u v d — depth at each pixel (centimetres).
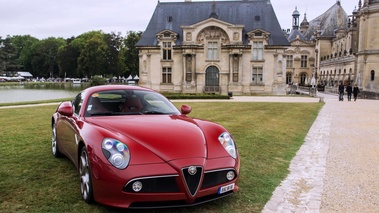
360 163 718
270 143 892
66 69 10875
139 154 399
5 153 718
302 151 820
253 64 4459
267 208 449
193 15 4797
